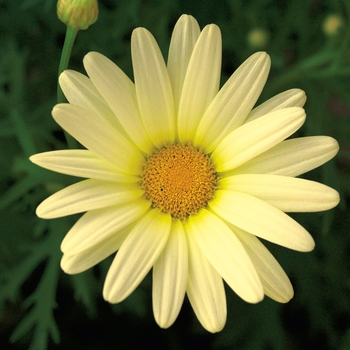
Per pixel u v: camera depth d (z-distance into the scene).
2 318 0.22
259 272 0.14
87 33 0.22
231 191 0.15
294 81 0.21
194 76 0.15
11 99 0.20
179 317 0.23
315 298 0.22
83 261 0.14
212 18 0.23
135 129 0.15
